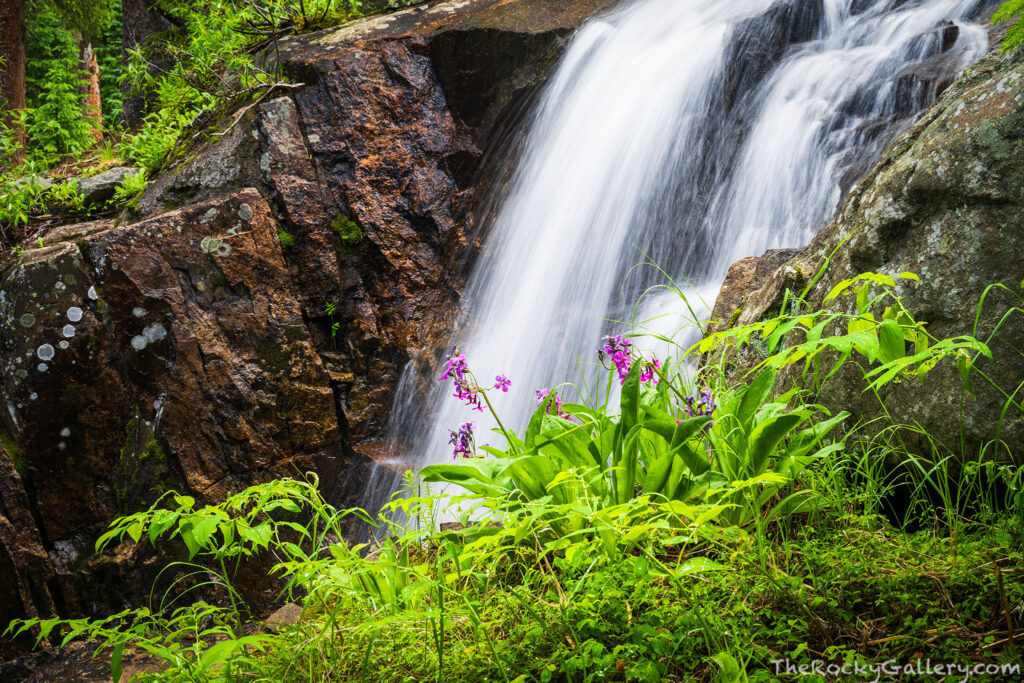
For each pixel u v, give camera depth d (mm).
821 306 3184
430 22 7590
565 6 7797
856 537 2434
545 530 2666
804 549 2334
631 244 6684
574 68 7336
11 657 4605
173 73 8352
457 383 2881
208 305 5574
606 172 6934
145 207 6195
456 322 6988
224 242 5715
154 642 2438
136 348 5305
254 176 6250
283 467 5613
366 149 6777
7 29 9742
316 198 6418
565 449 2705
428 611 2297
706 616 2059
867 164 5547
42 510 5031
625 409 2541
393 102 6973
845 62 6309
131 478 5195
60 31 15117
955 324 2738
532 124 7434
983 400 2607
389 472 5875
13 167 7871
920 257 2883
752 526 2590
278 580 5066
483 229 7367
